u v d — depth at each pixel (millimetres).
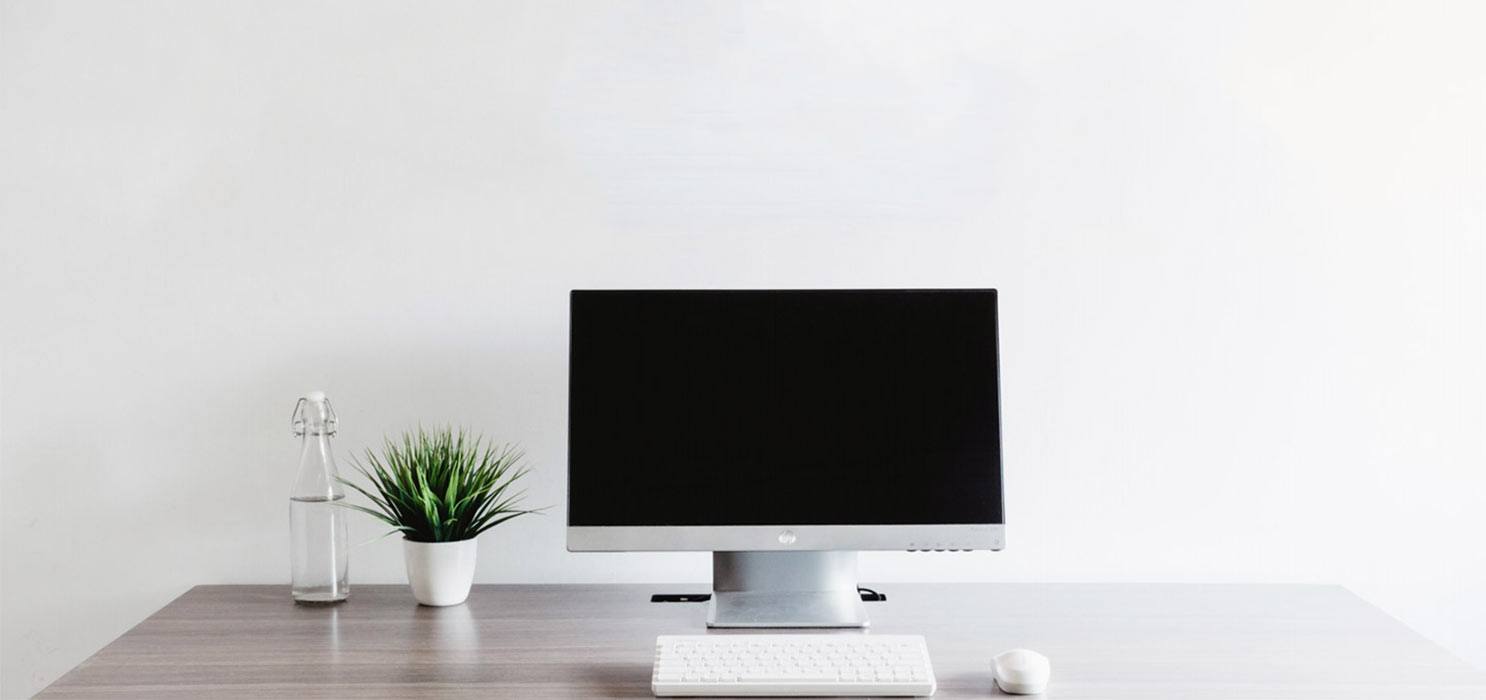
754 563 1729
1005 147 1904
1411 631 1630
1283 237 1911
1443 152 1904
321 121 1887
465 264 1901
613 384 1681
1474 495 1916
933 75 1899
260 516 1907
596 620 1681
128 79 1877
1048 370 1917
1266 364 1918
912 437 1687
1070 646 1561
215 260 1891
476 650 1540
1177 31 1905
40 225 1877
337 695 1367
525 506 1917
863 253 1907
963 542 1677
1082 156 1906
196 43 1879
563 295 1905
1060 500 1924
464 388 1909
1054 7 1898
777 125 1899
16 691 1897
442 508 1734
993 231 1908
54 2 1867
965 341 1699
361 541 1911
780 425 1683
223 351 1895
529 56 1892
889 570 1927
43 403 1886
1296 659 1502
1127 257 1912
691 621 1676
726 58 1895
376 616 1701
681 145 1899
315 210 1893
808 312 1695
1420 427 1912
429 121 1892
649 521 1669
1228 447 1918
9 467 1886
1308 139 1905
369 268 1898
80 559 1897
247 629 1633
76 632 1900
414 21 1887
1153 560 1927
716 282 1907
